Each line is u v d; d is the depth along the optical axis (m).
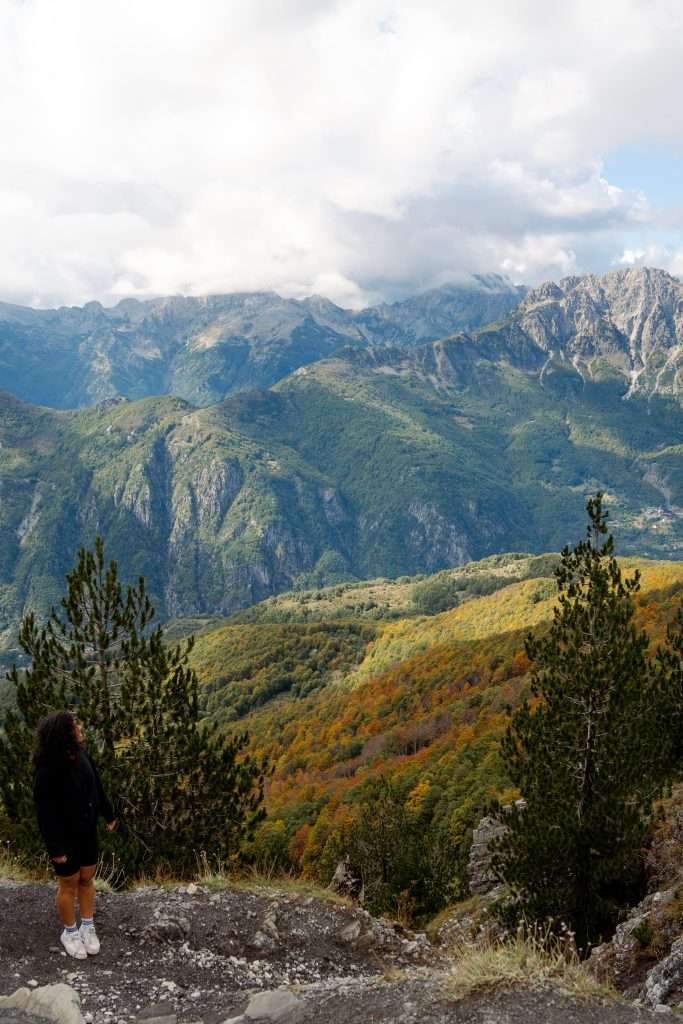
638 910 14.23
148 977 8.27
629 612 17.80
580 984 6.22
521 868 17.12
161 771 16.05
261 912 10.78
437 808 52.91
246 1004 7.61
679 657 20.08
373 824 33.44
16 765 15.09
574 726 17.41
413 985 6.79
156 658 16.89
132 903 10.45
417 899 29.25
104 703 16.42
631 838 16.38
